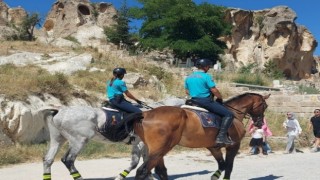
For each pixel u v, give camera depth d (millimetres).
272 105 26328
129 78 24047
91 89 21281
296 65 72625
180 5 47656
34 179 10695
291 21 68562
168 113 8469
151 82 25422
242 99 10359
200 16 47188
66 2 74188
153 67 28797
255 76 33500
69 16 73188
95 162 13859
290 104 25922
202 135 8773
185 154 16609
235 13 68625
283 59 68938
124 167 12867
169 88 26375
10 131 14828
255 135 16953
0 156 13242
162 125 8320
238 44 69625
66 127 9406
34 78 18750
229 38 68562
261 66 67000
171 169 12773
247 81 32188
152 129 8344
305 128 22828
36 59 25828
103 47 43094
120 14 61562
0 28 57625
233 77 32469
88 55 26812
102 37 69000
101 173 11805
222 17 51188
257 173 11828
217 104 9109
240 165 13656
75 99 18781
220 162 10109
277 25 68688
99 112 9633
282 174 11633
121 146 16828
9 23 68750
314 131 18703
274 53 67938
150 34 51406
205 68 9398
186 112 8750
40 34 68250
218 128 8945
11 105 15055
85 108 9641
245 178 11023
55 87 18672
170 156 15930
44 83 18422
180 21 47312
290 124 17844
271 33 68875
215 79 31375
